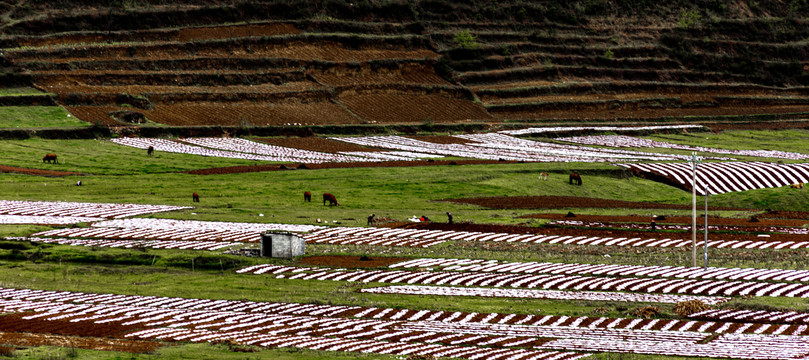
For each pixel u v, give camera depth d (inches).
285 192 5270.7
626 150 7598.4
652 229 4173.2
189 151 6722.4
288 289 2888.8
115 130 7219.5
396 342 2177.7
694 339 2247.8
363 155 6894.7
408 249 3644.2
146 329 2265.0
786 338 2263.8
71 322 2330.2
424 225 4244.6
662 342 2208.4
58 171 5723.4
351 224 4276.6
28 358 1836.9
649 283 2970.0
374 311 2571.4
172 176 5698.8
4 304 2576.3
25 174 5541.3
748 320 2472.9
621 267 3265.3
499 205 5044.3
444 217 4566.9
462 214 4687.5
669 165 6284.5
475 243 3789.4
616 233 4109.3
